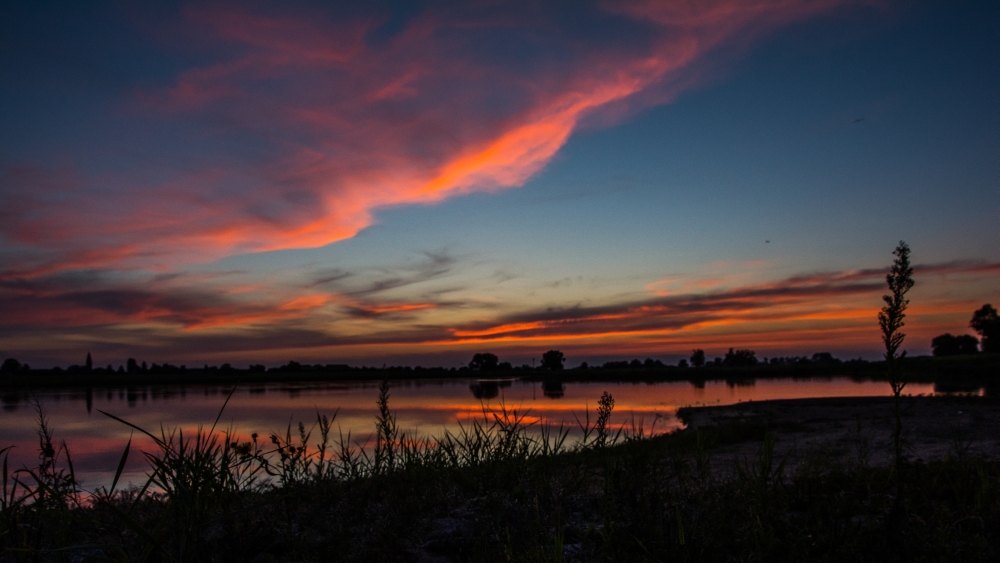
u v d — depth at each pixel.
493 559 3.04
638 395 32.72
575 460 4.53
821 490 3.93
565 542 3.23
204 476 3.53
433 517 3.81
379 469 4.71
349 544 3.31
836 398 23.08
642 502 3.48
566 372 84.12
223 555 3.16
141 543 3.21
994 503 3.30
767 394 33.12
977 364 42.16
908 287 2.99
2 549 2.88
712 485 4.10
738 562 2.77
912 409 14.42
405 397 31.47
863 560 2.79
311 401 29.05
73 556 3.13
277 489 4.13
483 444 4.86
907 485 3.80
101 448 11.30
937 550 2.74
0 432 14.51
